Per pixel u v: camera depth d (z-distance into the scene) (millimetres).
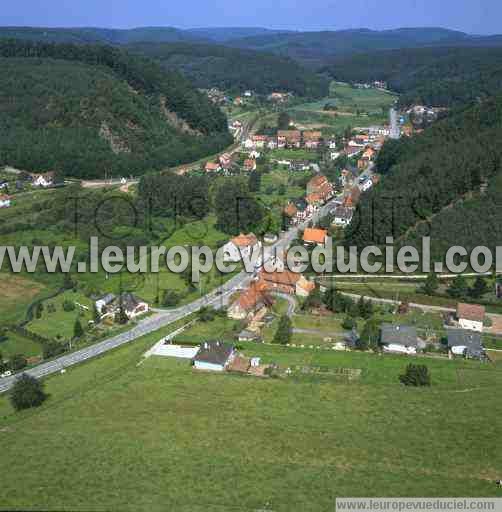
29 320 141000
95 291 154625
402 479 80125
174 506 74625
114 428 93125
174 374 111875
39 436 91875
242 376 110812
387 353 120625
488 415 96375
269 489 77875
